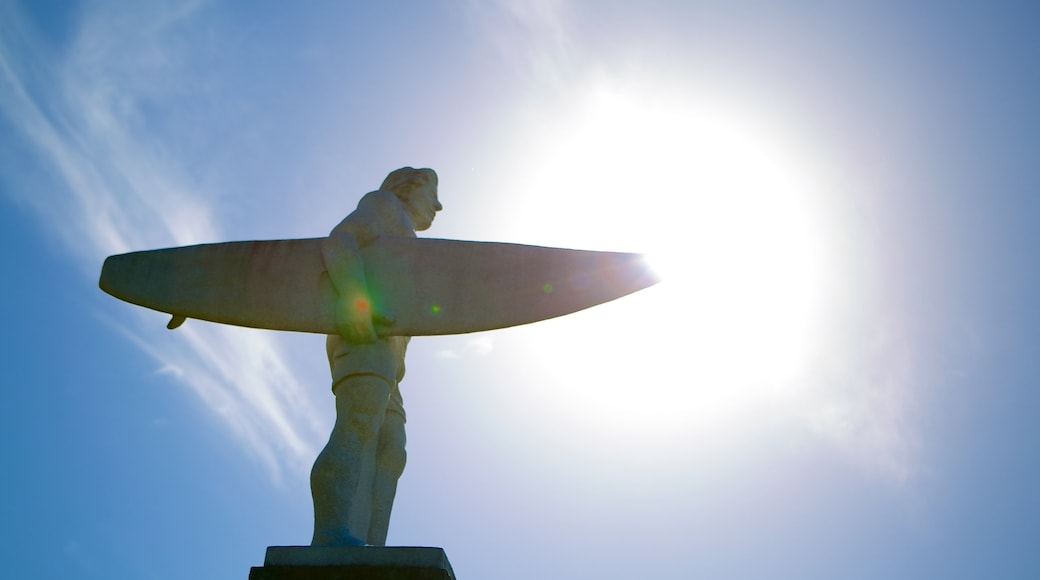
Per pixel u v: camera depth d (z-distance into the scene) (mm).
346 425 9898
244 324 10516
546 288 10492
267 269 10695
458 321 10336
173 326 10695
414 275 10547
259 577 8789
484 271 10594
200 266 10812
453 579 9172
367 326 10164
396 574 8773
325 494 9469
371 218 10859
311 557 8875
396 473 10430
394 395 10828
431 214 12008
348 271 10336
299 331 10422
